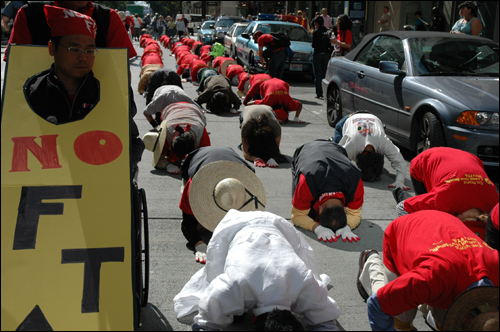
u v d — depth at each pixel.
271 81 8.46
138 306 2.72
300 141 7.40
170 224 4.38
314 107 10.28
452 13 14.59
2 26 5.92
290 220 4.50
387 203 5.02
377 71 6.82
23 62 2.65
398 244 2.78
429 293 2.38
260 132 6.08
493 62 6.44
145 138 5.77
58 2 3.00
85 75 2.66
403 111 6.11
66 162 2.46
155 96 6.75
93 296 2.25
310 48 13.85
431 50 6.47
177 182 5.49
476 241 2.50
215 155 3.90
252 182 3.70
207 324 2.59
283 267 2.52
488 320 2.07
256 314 2.46
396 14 17.84
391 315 2.57
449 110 5.38
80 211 2.38
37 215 2.34
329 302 2.66
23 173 2.40
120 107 2.62
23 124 2.50
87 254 2.31
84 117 2.57
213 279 2.83
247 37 14.98
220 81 9.48
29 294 2.21
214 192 3.58
